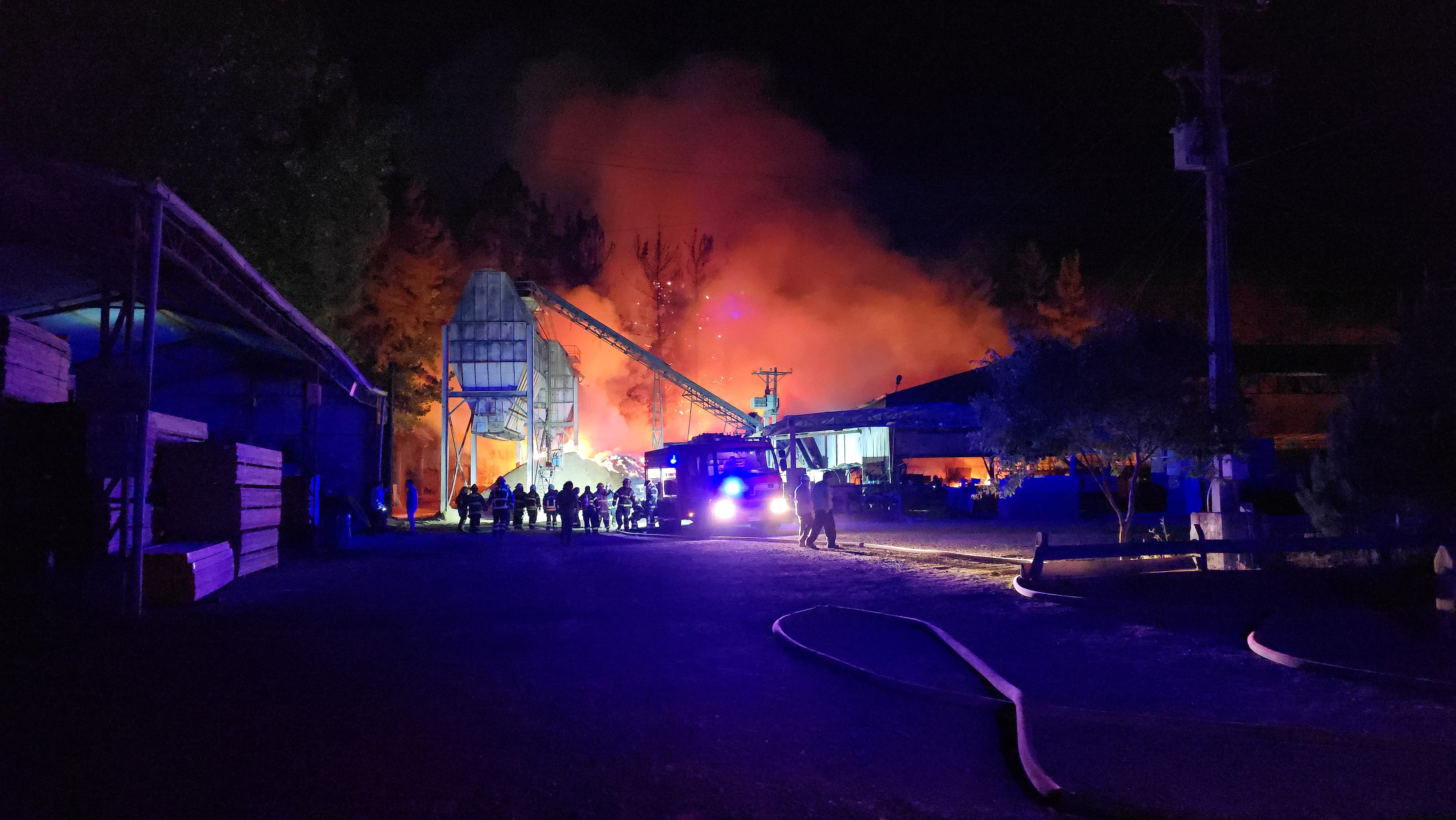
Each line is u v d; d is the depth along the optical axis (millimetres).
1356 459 14102
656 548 22984
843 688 7754
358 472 31141
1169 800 4996
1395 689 7406
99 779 5277
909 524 32406
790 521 29547
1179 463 15711
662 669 8492
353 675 8148
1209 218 15758
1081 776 5418
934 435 46375
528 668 8484
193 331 25219
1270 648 8805
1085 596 12398
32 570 11555
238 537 16188
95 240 13047
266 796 5008
